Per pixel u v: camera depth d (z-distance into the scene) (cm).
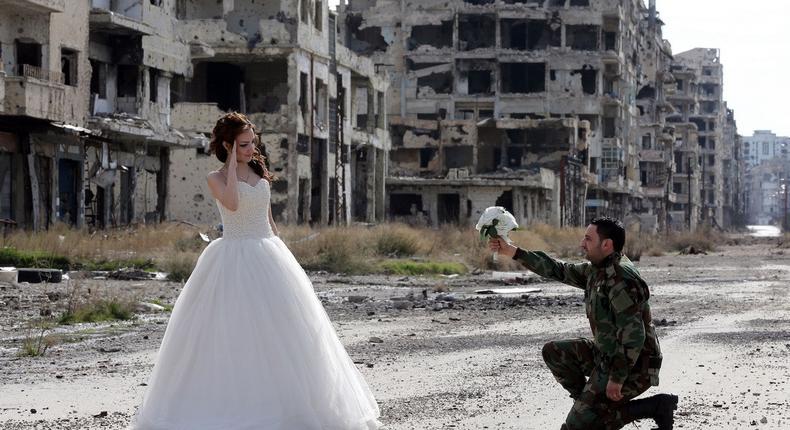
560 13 10600
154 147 5022
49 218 4038
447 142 9550
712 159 18762
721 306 2508
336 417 858
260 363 848
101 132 4334
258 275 870
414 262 3900
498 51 10494
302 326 866
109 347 1583
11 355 1503
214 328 856
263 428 823
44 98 3759
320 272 3525
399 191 8544
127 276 2956
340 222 6719
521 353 1563
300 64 6181
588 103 10612
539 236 6084
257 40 6066
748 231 19462
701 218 18038
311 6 6406
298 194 6178
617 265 790
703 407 1127
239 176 896
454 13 10506
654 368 800
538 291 2998
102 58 4606
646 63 13712
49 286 2562
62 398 1159
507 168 9294
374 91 7781
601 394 801
